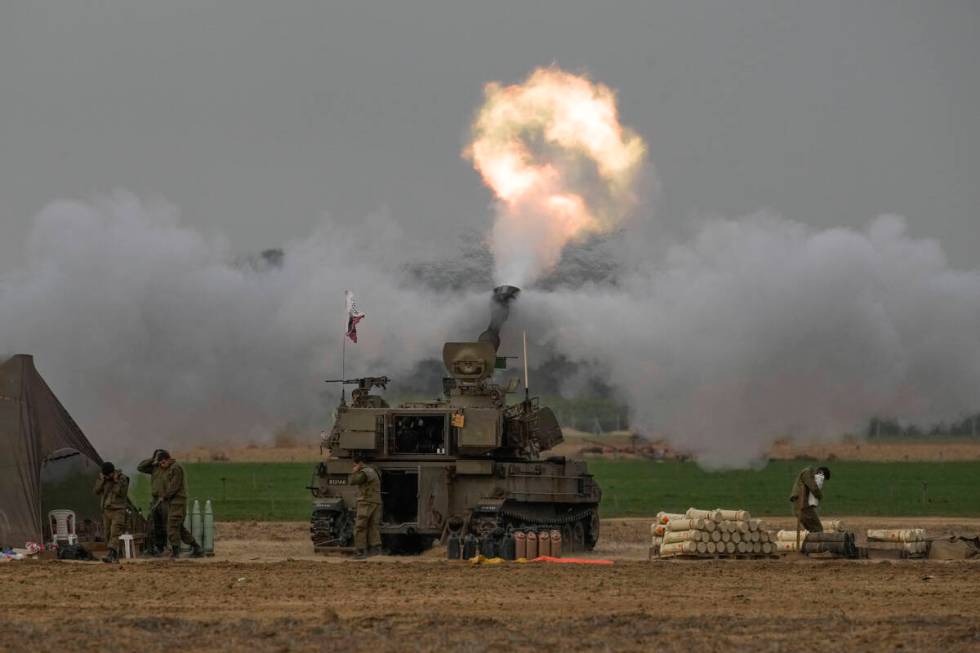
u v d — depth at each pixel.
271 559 138.88
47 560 130.50
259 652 78.62
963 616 92.69
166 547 141.75
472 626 87.81
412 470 149.88
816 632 85.88
